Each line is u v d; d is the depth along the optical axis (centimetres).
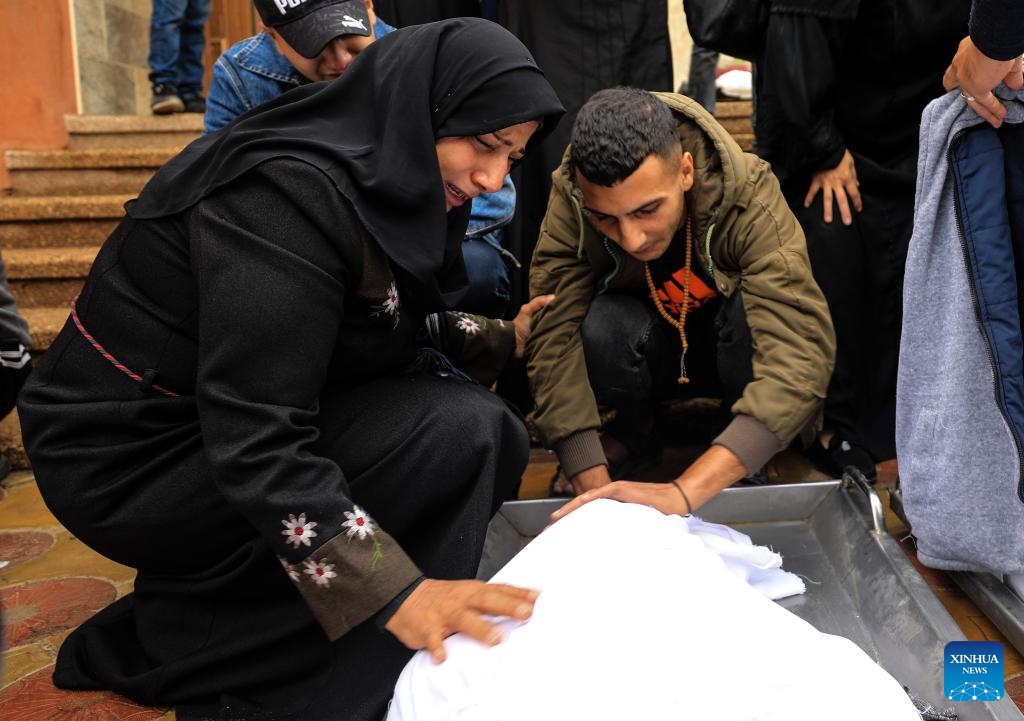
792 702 94
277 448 115
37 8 413
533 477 244
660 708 94
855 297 223
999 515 152
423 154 126
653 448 227
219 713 137
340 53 179
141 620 148
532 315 190
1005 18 126
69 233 368
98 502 136
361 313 132
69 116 429
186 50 470
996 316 143
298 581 117
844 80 219
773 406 162
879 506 169
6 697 148
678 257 191
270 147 123
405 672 112
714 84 403
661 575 110
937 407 157
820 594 164
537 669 100
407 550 144
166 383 135
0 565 200
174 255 129
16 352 178
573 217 189
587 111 158
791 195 229
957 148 147
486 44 130
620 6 245
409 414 138
